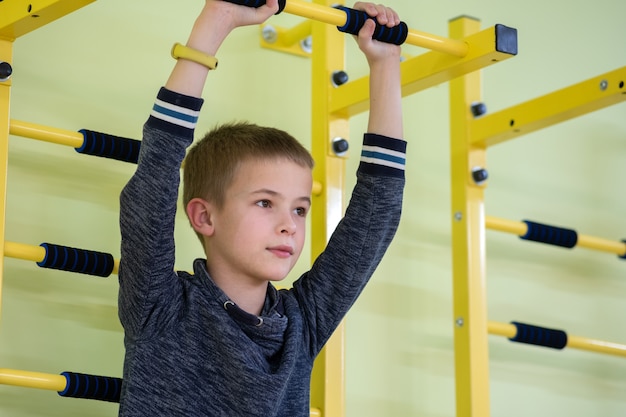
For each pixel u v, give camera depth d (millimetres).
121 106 2262
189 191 1634
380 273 2561
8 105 1870
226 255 1562
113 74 2264
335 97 2240
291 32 2473
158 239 1432
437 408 2582
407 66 2059
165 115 1427
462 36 2479
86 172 2180
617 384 2922
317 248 2199
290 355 1501
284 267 1551
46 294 2092
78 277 2135
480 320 2396
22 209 2092
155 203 1417
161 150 1421
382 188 1630
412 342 2576
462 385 2373
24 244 1887
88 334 2125
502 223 2527
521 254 2826
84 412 2102
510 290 2787
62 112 2180
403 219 2631
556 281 2873
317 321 1627
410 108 2705
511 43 1860
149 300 1455
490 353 2717
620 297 2986
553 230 2604
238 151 1571
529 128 2361
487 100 2848
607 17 3141
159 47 2344
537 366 2787
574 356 2861
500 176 2830
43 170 2131
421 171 2688
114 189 2207
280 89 2500
